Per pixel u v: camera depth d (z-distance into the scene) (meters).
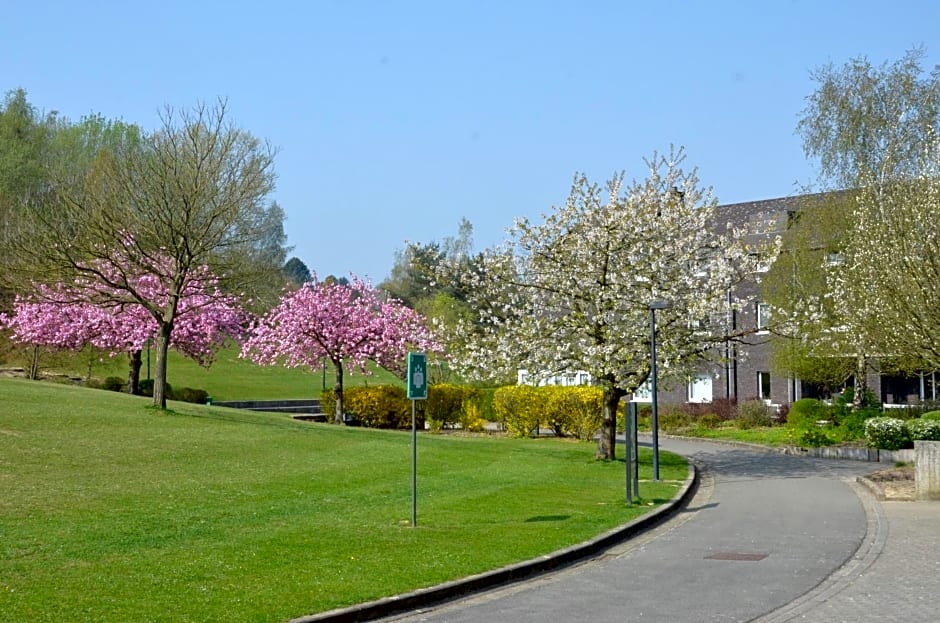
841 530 16.28
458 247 101.38
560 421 36.41
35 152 60.56
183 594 10.18
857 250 27.14
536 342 26.56
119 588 10.31
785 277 38.53
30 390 30.14
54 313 38.66
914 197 23.05
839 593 11.27
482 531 14.77
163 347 29.23
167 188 30.50
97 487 16.88
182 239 30.67
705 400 46.44
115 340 39.38
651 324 23.27
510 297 27.55
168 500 16.11
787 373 39.25
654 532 16.34
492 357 27.20
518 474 22.80
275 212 95.94
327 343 40.56
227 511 15.47
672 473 24.44
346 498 17.50
